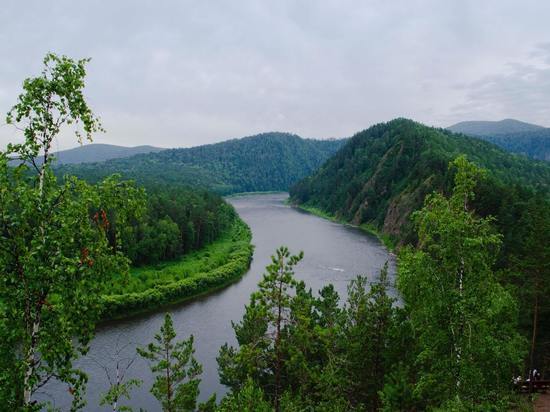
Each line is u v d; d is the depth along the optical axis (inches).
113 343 2180.1
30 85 454.3
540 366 1504.7
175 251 4069.9
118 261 510.6
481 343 649.6
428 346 706.8
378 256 4298.7
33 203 445.4
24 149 462.6
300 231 6043.3
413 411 925.2
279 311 987.9
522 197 3548.2
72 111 477.4
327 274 3518.7
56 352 459.2
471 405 613.9
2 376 427.2
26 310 455.8
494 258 687.1
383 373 1069.8
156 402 1643.7
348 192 7864.2
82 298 469.1
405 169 7037.4
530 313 1395.2
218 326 2442.2
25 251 440.8
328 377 968.3
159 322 2519.7
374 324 1074.1
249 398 885.8
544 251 1291.8
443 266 692.7
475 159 7140.8
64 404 1569.9
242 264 3764.8
